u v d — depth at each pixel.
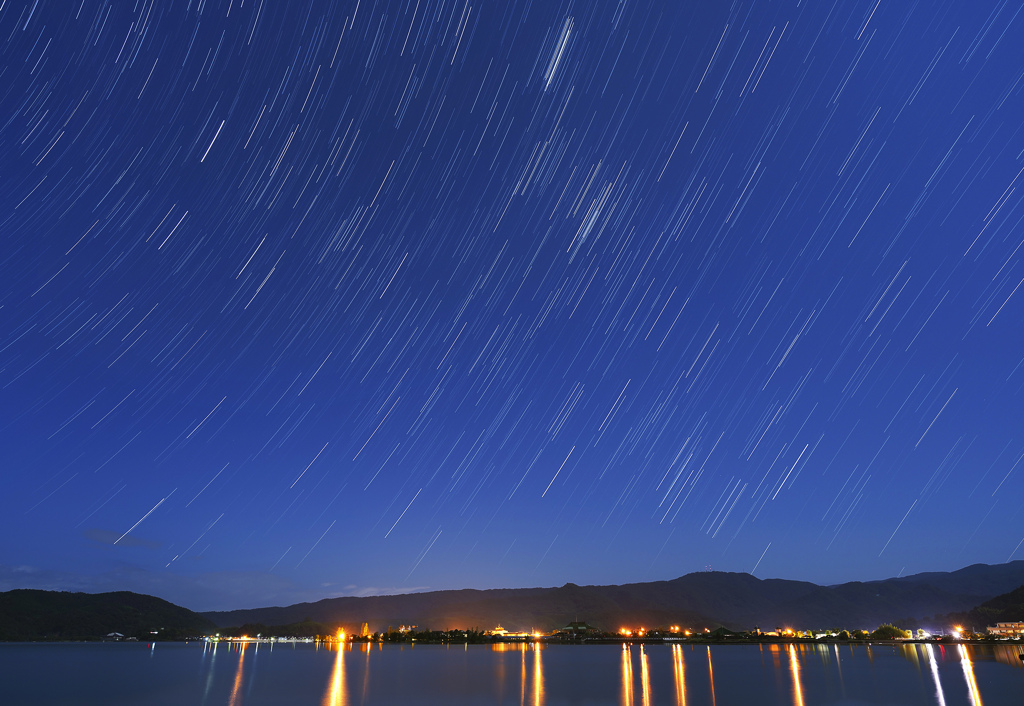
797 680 74.12
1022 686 62.41
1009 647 182.12
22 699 57.91
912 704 50.00
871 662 112.81
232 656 167.00
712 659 134.38
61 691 65.44
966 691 58.78
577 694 59.91
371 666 111.06
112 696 60.19
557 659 138.62
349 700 55.28
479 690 64.06
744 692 60.91
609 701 54.16
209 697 58.66
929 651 165.38
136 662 132.62
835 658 133.12
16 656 164.38
